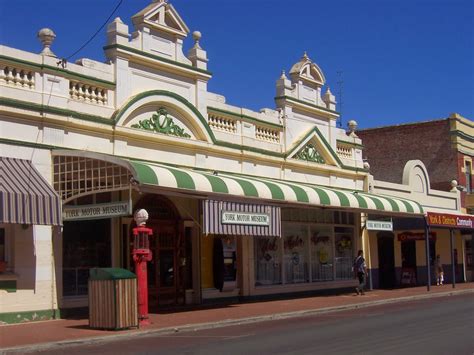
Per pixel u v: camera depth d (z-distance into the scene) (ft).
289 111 88.84
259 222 67.97
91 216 56.18
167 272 71.87
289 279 87.71
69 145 59.72
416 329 49.52
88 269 61.57
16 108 55.31
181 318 59.00
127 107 64.64
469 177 137.28
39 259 56.39
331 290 94.58
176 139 70.03
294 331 50.29
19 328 50.98
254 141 81.97
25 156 56.03
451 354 37.04
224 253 76.95
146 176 54.08
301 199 73.05
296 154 89.25
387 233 108.78
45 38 59.41
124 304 50.14
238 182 65.21
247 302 78.38
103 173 58.23
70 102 60.18
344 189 98.99
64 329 50.31
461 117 135.54
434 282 121.60
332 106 97.96
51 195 53.42
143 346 43.27
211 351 39.93
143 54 67.21
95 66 63.16
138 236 54.24
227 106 78.69
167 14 70.74
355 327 52.03
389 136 141.69
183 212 73.77
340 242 98.43
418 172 118.73
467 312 63.67
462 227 107.24
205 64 74.95
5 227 55.26
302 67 91.66
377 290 101.55
